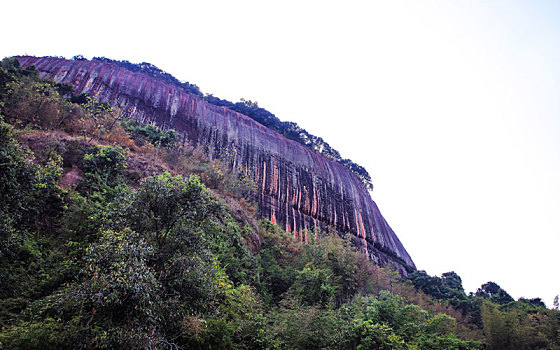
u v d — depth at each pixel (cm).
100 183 1504
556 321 2205
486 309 2177
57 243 1135
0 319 809
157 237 998
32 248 1051
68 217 1205
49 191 1260
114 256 820
